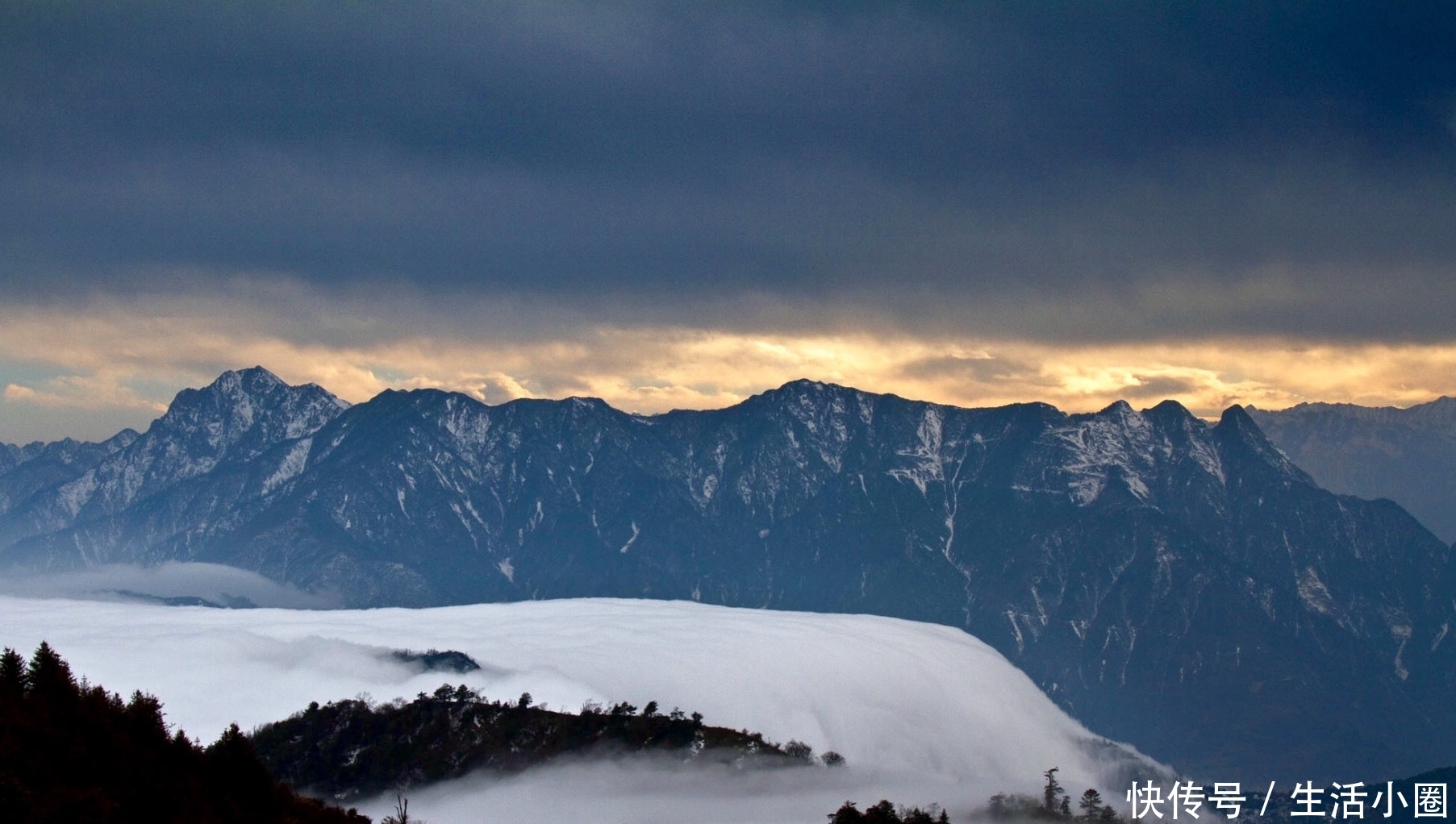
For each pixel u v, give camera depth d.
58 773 128.50
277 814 140.12
